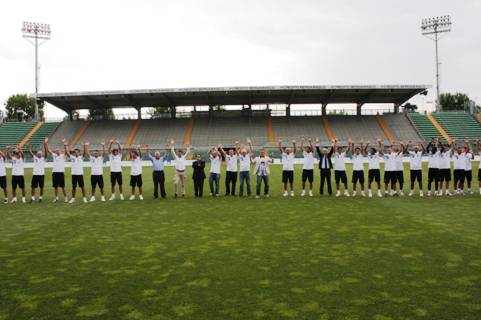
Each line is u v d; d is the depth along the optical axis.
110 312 4.61
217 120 50.81
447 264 6.18
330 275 5.75
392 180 14.33
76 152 13.70
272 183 19.28
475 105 54.19
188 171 29.11
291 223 9.53
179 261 6.55
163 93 44.22
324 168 14.59
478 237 7.89
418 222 9.44
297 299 4.89
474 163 30.12
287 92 44.88
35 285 5.53
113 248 7.46
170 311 4.61
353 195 14.45
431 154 14.55
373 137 46.56
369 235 8.18
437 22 52.06
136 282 5.59
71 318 4.47
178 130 49.09
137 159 14.21
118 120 52.03
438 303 4.71
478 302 4.71
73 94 44.06
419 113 50.88
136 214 11.12
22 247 7.61
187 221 9.98
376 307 4.62
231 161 14.77
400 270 5.92
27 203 13.55
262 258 6.64
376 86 42.75
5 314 4.59
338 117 50.75
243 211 11.33
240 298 4.95
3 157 13.84
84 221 10.20
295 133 47.78
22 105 72.62
